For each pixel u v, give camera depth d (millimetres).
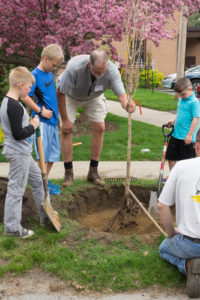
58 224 3699
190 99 4848
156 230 4102
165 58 22828
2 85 10227
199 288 2666
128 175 4074
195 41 25375
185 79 4840
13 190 3420
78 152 6840
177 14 22234
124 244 3428
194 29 23344
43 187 3713
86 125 9062
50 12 7887
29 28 7941
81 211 4758
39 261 3127
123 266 3080
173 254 2986
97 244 3430
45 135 4258
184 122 4938
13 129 3223
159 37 7676
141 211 4559
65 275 2949
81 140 7777
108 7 7445
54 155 4422
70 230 3662
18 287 2844
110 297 2760
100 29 7535
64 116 4637
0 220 3930
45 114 4047
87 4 7375
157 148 7324
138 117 10945
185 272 2908
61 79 4348
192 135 4832
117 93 4262
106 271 3002
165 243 3053
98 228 4324
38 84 4090
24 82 3250
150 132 8523
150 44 22375
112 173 5750
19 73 3236
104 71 3865
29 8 7707
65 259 3152
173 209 4766
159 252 3178
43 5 7766
